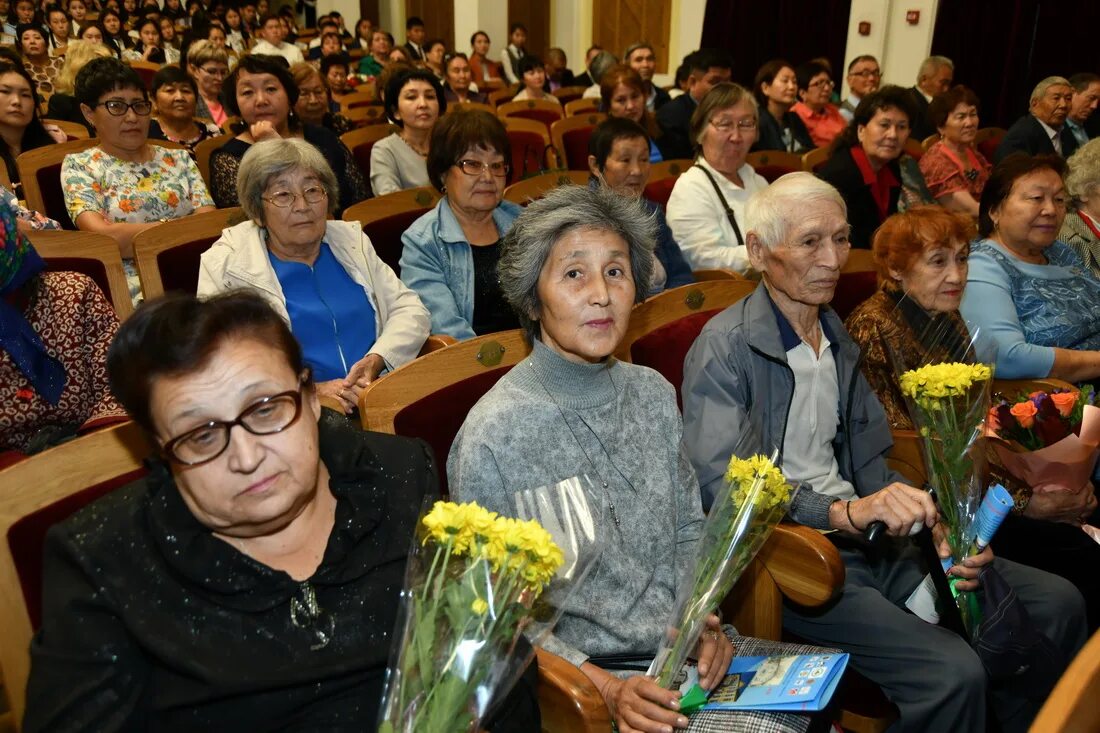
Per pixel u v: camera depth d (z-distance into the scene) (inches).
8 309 75.4
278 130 156.6
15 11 388.5
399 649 40.9
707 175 144.4
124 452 53.6
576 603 58.7
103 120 129.9
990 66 346.3
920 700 65.6
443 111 180.4
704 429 74.4
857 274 111.6
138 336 41.2
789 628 75.3
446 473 67.5
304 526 47.2
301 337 96.9
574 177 145.9
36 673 41.2
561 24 509.7
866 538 66.8
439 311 107.7
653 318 86.2
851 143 164.2
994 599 66.3
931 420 70.1
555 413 61.6
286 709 43.1
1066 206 123.5
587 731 49.0
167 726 42.7
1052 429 78.5
